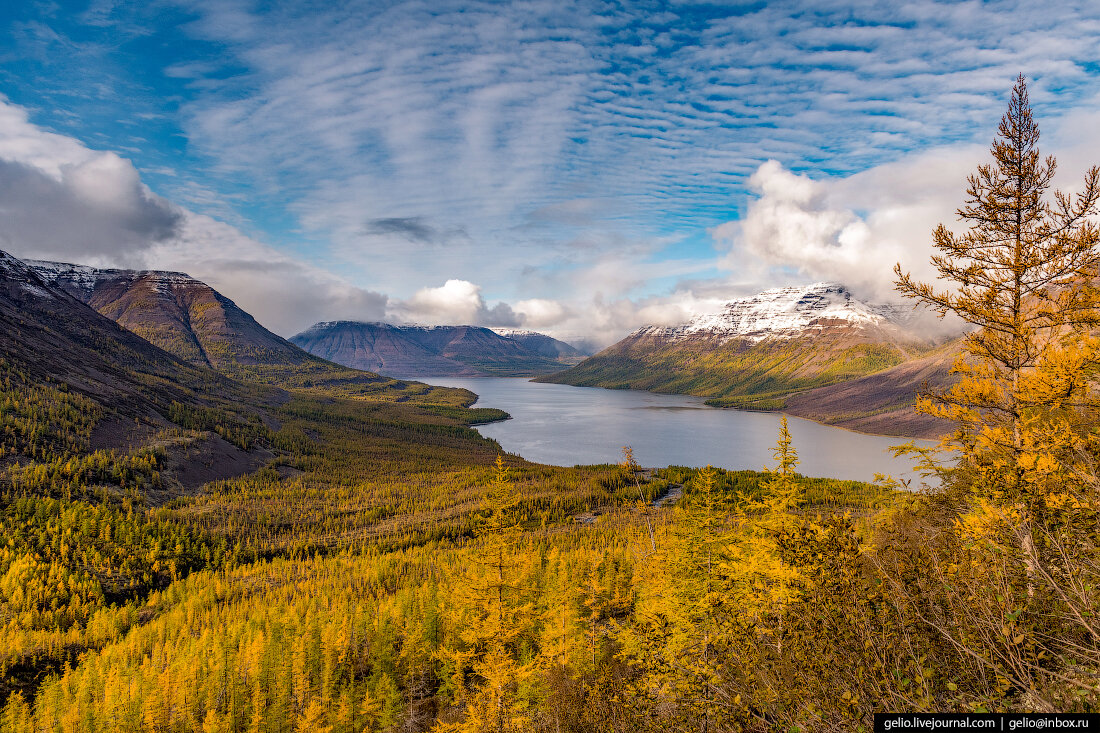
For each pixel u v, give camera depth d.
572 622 50.91
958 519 14.25
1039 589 10.98
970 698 9.98
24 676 91.31
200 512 186.25
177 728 72.06
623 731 16.00
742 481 147.00
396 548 156.50
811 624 11.38
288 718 70.00
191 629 103.38
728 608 15.39
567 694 27.59
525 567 40.19
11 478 176.00
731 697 12.95
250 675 77.19
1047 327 17.86
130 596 126.56
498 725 33.97
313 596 112.81
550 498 177.88
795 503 30.41
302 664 75.81
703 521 31.16
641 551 43.59
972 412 19.00
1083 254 17.02
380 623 81.75
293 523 183.00
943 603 11.16
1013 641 9.44
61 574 122.69
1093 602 9.74
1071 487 12.06
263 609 103.25
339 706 68.31
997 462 14.09
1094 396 16.39
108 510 166.38
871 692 10.37
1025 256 18.06
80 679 82.75
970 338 19.78
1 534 136.00
